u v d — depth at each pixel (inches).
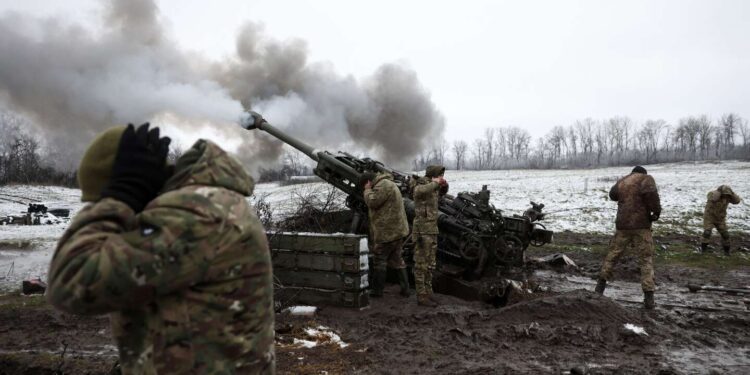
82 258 54.5
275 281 279.6
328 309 263.7
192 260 57.8
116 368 141.7
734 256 471.5
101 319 247.9
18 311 264.1
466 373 177.9
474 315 247.0
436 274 319.9
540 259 429.1
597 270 407.2
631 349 207.0
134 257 55.1
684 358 198.4
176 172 63.4
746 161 2341.3
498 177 1642.5
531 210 353.7
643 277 283.7
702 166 2054.6
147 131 63.7
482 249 322.7
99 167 63.9
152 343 61.9
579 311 242.7
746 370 186.2
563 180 1378.0
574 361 192.2
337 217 372.2
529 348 205.9
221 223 59.8
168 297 60.7
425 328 232.4
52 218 882.8
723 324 244.4
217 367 61.5
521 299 276.5
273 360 68.5
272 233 283.4
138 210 60.2
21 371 183.3
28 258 479.2
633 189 289.7
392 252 298.0
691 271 404.8
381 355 195.5
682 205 840.9
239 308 62.6
